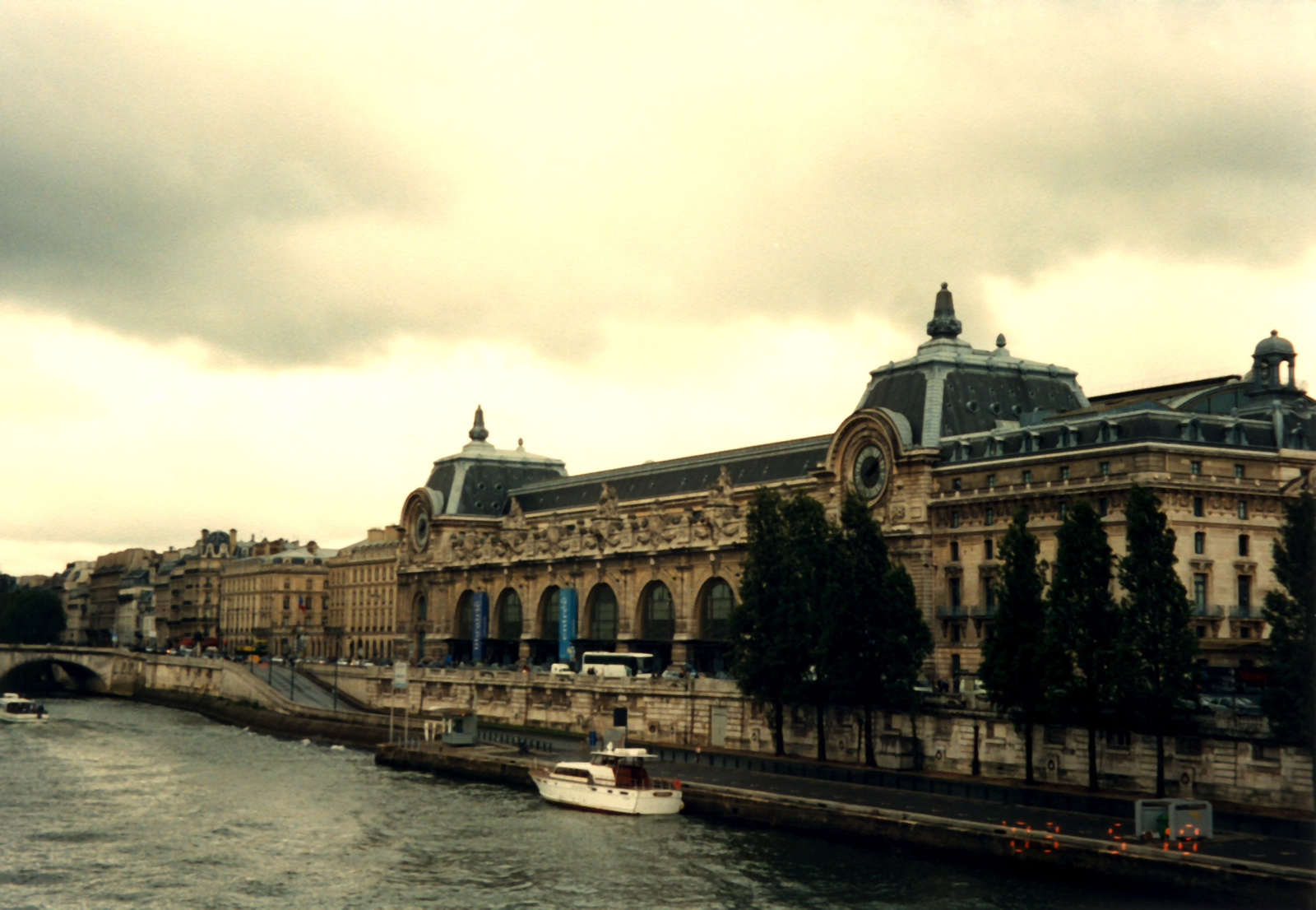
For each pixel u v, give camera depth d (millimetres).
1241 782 99625
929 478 155625
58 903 88812
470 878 95125
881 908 84875
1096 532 108062
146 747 171750
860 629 125312
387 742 164625
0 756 159000
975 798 107625
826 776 122000
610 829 111000
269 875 96500
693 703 153875
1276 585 134500
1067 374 173875
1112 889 85750
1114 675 102312
